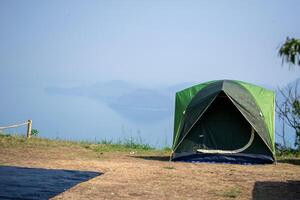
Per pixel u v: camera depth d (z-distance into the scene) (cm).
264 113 1575
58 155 1539
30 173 1093
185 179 1120
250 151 1513
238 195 934
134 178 1102
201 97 1557
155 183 1045
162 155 1800
